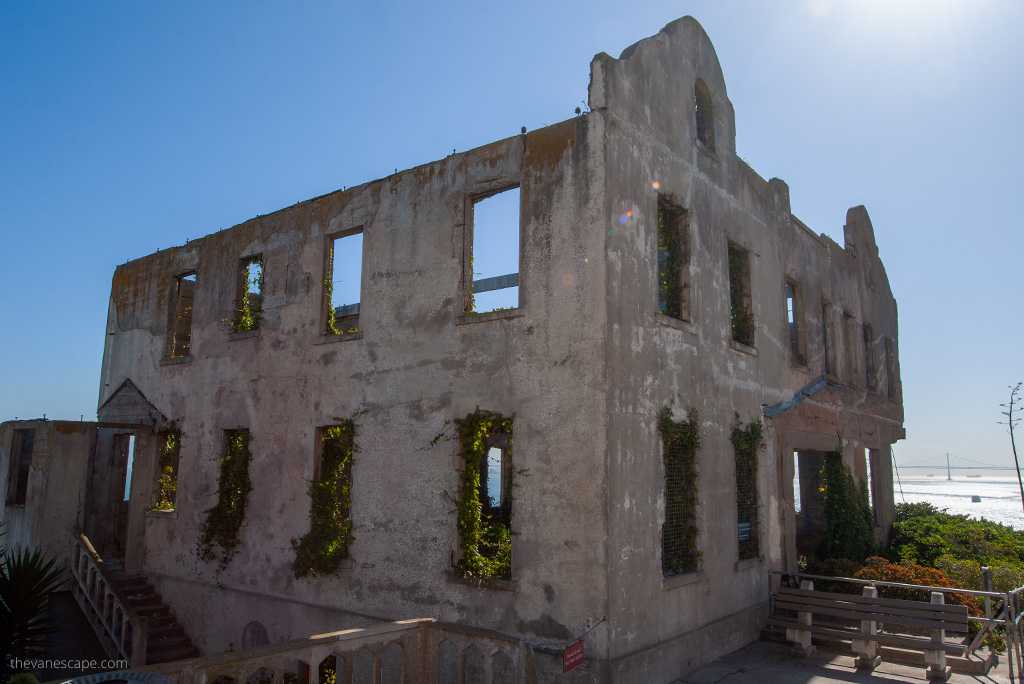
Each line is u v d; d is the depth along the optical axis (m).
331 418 12.62
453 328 11.12
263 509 13.41
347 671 6.80
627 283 9.93
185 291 17.48
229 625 13.45
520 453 9.94
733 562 11.91
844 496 16.89
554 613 9.17
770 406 13.95
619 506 9.15
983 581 12.94
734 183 13.75
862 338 20.06
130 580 15.15
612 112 10.12
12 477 16.14
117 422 16.16
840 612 10.74
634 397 9.78
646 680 9.11
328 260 13.56
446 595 10.41
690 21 12.87
